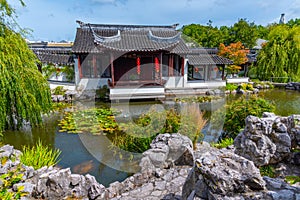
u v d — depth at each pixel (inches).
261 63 571.2
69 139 222.1
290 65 540.4
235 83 519.8
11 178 120.0
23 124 226.7
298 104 373.1
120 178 149.9
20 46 181.8
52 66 488.4
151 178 133.4
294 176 97.1
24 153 157.6
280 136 107.6
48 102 206.1
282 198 62.2
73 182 118.0
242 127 190.5
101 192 117.9
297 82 517.0
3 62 163.5
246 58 570.3
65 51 553.9
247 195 63.6
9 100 172.2
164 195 116.6
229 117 207.2
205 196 70.5
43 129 251.6
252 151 109.1
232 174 66.2
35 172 131.6
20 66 176.6
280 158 108.3
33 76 186.7
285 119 114.5
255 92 483.8
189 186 85.0
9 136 227.1
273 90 512.1
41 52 530.3
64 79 496.7
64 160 177.8
